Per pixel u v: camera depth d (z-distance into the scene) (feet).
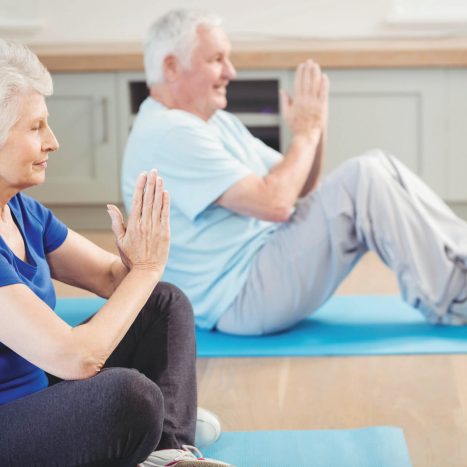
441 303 11.19
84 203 18.69
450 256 11.02
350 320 12.01
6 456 5.64
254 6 19.01
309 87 11.79
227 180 10.77
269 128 19.61
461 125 17.97
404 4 18.74
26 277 6.10
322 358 10.41
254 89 19.67
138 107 19.21
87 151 18.51
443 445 7.87
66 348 5.59
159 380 6.72
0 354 5.83
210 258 11.30
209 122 11.70
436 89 17.87
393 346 10.71
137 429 5.65
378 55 17.58
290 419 8.57
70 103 18.35
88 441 5.60
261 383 9.61
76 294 13.76
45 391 5.71
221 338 11.26
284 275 11.07
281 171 11.12
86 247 7.09
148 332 7.02
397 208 10.89
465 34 18.60
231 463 7.49
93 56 18.02
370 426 8.30
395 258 10.98
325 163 18.17
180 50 11.21
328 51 17.65
